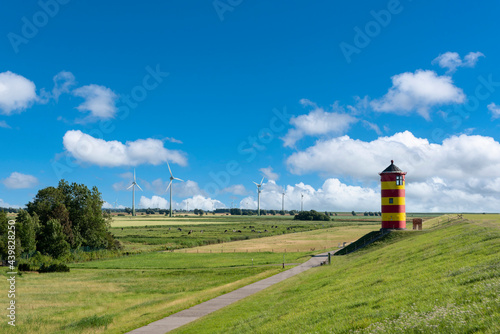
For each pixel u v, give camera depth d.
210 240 140.12
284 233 184.62
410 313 15.91
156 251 112.50
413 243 50.84
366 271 36.84
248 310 31.38
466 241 34.97
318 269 56.31
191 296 44.81
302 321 20.72
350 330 15.91
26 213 91.06
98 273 71.88
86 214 112.56
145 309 39.38
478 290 16.19
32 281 62.47
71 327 33.28
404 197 80.81
